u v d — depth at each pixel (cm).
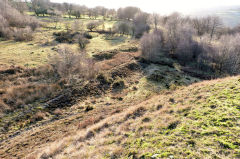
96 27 7375
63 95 2242
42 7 10100
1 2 6353
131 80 3084
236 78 1499
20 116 1758
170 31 5547
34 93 2164
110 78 2952
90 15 10294
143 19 8062
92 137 1101
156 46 4525
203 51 4488
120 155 777
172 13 7994
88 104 2159
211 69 4044
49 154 1022
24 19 5903
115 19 10962
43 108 1934
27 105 1948
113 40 5866
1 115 1717
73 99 2217
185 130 827
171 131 863
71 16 10281
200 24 7125
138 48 4962
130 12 10694
